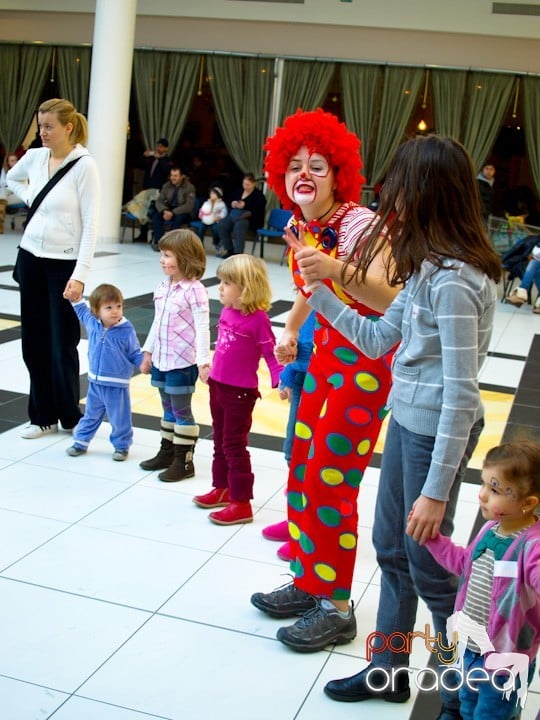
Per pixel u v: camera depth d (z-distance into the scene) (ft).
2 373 18.26
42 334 14.46
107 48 43.19
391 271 7.84
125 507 12.10
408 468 7.34
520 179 47.85
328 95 47.96
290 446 11.76
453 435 6.86
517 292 35.58
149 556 10.71
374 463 14.94
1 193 44.60
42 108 13.79
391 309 7.50
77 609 9.34
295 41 47.50
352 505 9.06
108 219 45.11
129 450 14.46
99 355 13.64
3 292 27.63
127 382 13.75
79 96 51.06
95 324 13.69
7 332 22.13
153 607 9.52
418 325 7.11
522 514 6.70
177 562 10.62
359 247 7.92
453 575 7.48
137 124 54.03
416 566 7.48
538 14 43.93
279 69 47.50
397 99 46.14
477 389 6.93
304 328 11.30
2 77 51.80
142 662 8.47
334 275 7.57
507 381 22.08
